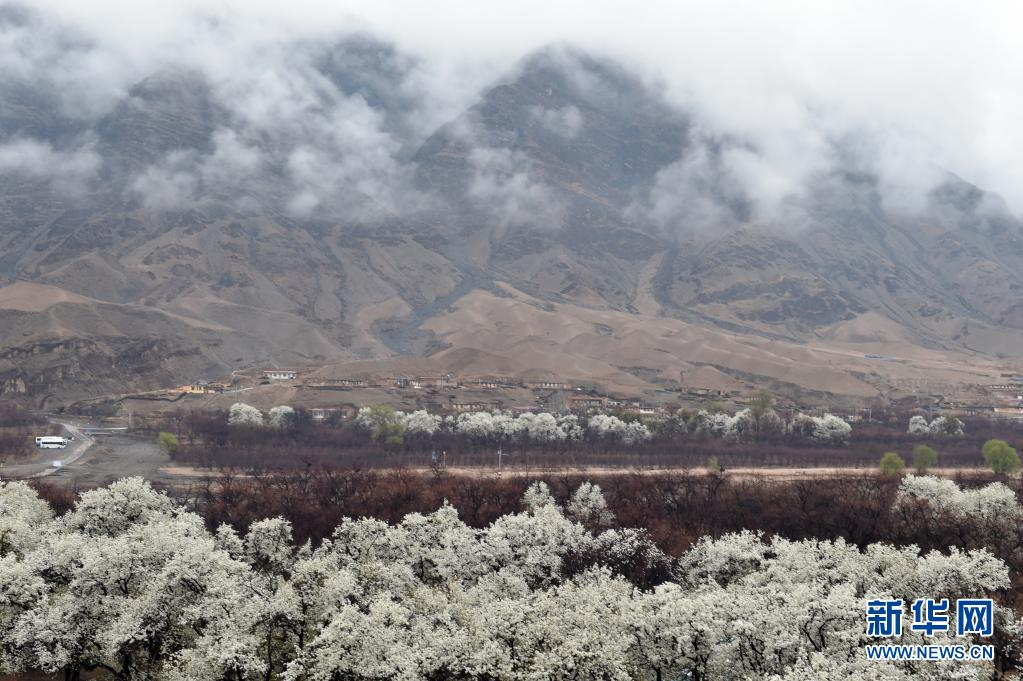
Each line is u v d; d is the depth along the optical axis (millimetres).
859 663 86875
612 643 95938
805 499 194250
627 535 151500
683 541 161250
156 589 106500
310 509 183375
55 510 186625
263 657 105188
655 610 102938
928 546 158000
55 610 104312
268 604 105750
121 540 117562
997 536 163125
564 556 144500
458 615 106500
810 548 128375
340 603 107938
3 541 126500
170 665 99938
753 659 96500
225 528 134375
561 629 99500
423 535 139875
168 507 150875
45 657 100500
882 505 185625
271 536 136750
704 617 96625
